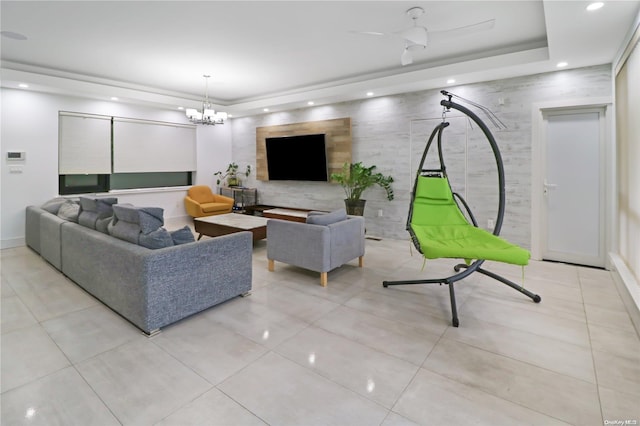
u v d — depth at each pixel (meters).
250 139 7.88
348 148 6.16
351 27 3.56
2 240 5.06
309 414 1.72
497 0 3.02
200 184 7.69
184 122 7.31
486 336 2.52
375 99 5.87
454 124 5.09
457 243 3.24
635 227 2.97
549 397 1.84
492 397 1.85
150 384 1.96
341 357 2.24
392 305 3.09
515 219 4.68
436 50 4.27
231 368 2.11
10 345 2.37
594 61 3.91
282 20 3.39
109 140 6.16
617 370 2.08
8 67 4.61
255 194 7.88
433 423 1.66
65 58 4.53
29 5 3.08
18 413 1.72
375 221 6.07
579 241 4.34
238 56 4.46
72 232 3.44
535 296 3.12
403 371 2.09
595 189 4.20
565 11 2.69
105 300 2.96
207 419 1.69
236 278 3.14
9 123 5.05
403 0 3.01
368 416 1.71
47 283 3.59
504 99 4.64
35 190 5.32
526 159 4.54
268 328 2.64
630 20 2.85
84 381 1.98
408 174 5.61
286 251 3.85
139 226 2.81
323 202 6.79
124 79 5.55
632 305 2.72
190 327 2.65
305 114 6.80
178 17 3.33
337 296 3.30
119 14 3.26
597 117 4.14
